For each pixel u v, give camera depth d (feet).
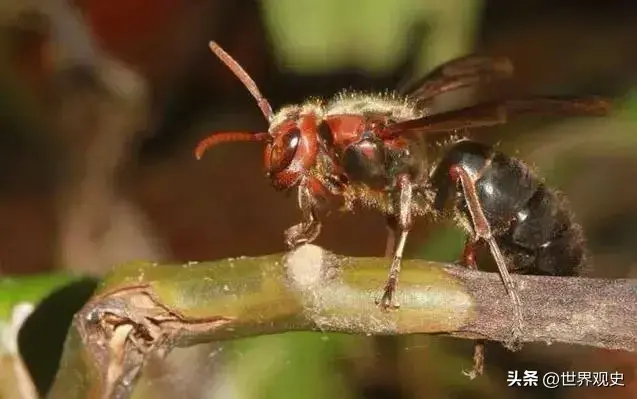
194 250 0.73
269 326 0.43
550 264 0.50
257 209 0.76
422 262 0.43
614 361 0.57
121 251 0.72
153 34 0.74
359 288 0.42
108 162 0.76
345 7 0.56
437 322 0.43
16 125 0.75
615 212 0.60
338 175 0.50
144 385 0.52
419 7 0.57
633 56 0.78
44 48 0.72
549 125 0.58
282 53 0.57
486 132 0.59
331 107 0.51
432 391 0.54
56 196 0.75
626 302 0.43
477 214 0.49
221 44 0.77
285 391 0.52
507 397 0.55
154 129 0.79
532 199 0.50
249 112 0.81
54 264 0.72
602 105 0.47
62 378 0.43
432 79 0.54
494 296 0.43
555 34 0.81
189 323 0.43
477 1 0.60
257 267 0.43
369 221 0.70
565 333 0.43
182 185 0.77
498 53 0.80
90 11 0.72
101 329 0.43
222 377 0.52
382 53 0.57
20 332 0.47
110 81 0.74
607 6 0.83
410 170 0.51
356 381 0.53
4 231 0.73
